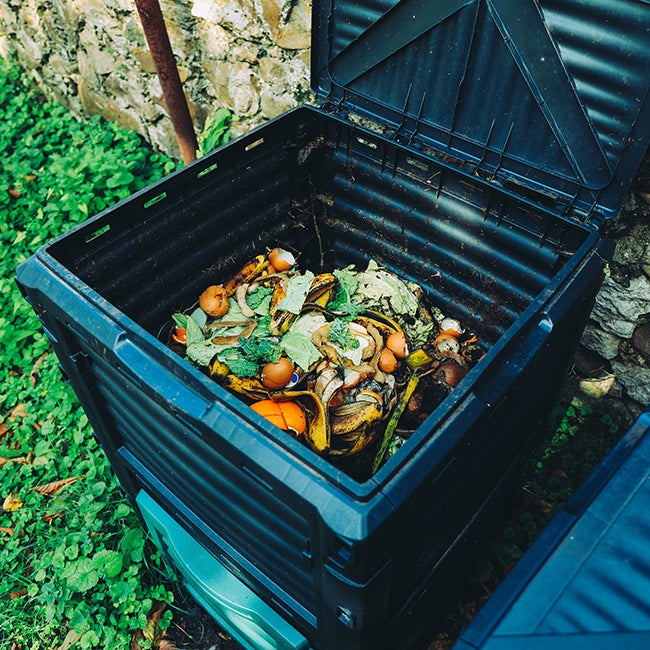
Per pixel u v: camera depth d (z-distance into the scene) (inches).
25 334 134.2
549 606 50.6
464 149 89.5
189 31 135.3
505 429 71.5
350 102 98.2
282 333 92.4
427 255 101.5
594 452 111.1
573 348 82.9
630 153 73.7
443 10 80.4
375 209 103.6
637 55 68.1
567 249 82.0
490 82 81.7
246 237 105.0
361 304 100.7
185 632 100.3
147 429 77.8
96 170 154.1
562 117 77.5
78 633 100.0
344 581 57.1
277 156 100.0
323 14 91.3
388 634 72.6
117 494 112.4
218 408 59.8
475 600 99.1
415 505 56.7
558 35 72.9
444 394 90.1
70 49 165.5
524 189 84.8
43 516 111.9
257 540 72.8
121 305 90.1
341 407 85.1
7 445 123.6
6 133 178.4
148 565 103.6
